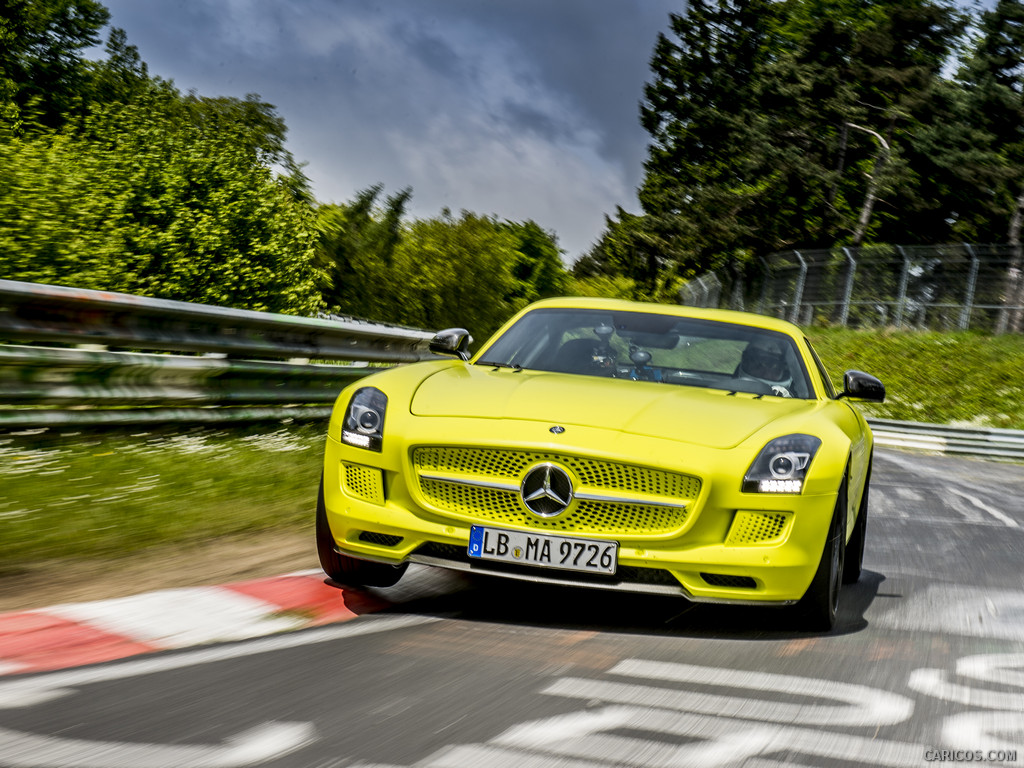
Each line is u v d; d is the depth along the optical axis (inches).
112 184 1123.3
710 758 97.2
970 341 1216.2
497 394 162.9
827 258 1344.7
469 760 93.2
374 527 153.2
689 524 145.3
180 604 148.6
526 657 132.6
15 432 260.2
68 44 1939.0
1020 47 1665.8
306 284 1273.4
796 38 2005.4
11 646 124.2
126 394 283.6
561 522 147.2
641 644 144.0
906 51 1745.8
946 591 207.8
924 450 863.1
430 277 2080.5
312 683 115.3
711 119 1872.5
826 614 156.2
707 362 191.3
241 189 1237.7
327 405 378.9
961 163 1609.3
